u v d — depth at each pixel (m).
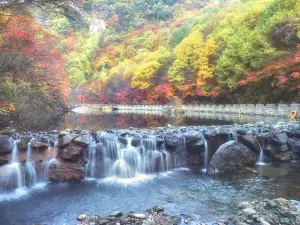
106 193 9.33
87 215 7.58
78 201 8.62
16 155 10.33
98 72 99.38
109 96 79.12
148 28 106.19
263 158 12.97
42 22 23.89
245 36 33.81
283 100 30.84
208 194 8.99
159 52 66.56
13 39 15.35
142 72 59.62
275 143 13.14
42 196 9.11
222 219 7.01
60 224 7.11
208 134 12.80
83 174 10.75
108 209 7.97
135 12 123.94
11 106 19.16
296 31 24.97
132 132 12.82
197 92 44.12
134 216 7.23
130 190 9.59
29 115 25.73
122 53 99.75
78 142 10.80
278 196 8.62
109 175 11.13
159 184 10.20
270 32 27.67
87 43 118.69
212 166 11.53
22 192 9.49
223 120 24.69
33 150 10.66
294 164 12.46
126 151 11.45
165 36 88.88
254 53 29.95
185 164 12.64
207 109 41.91
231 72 35.16
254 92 34.72
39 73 23.20
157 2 128.00
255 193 8.95
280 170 11.53
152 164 11.77
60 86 32.66
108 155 11.22
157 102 59.25
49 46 23.36
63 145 10.70
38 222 7.27
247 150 12.35
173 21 105.19
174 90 51.69
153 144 12.04
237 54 33.75
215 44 41.34
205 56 42.09
